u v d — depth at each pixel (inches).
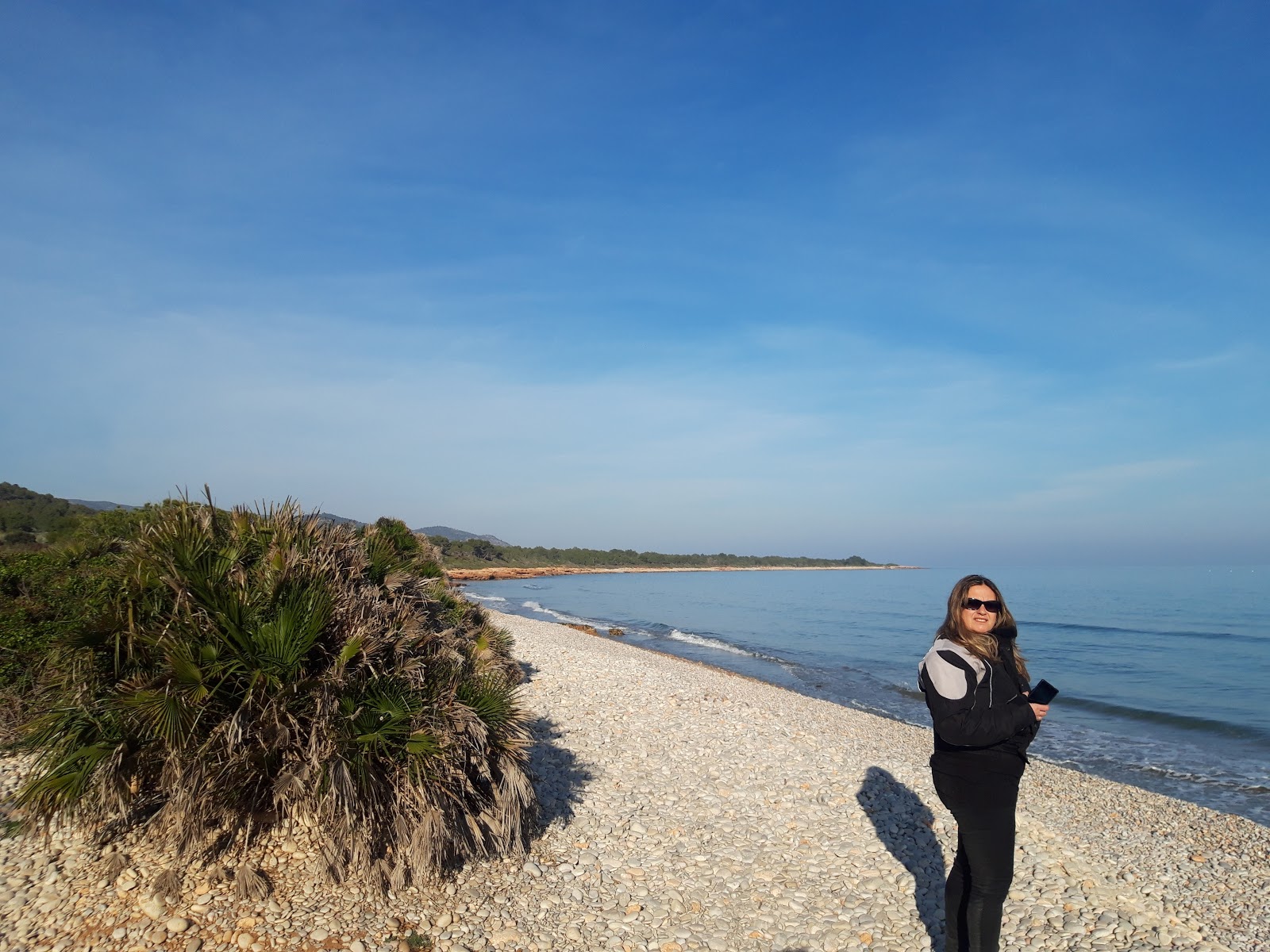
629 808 248.1
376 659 178.9
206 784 155.8
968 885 143.9
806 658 983.6
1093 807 306.7
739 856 214.8
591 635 1008.2
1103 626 1496.1
